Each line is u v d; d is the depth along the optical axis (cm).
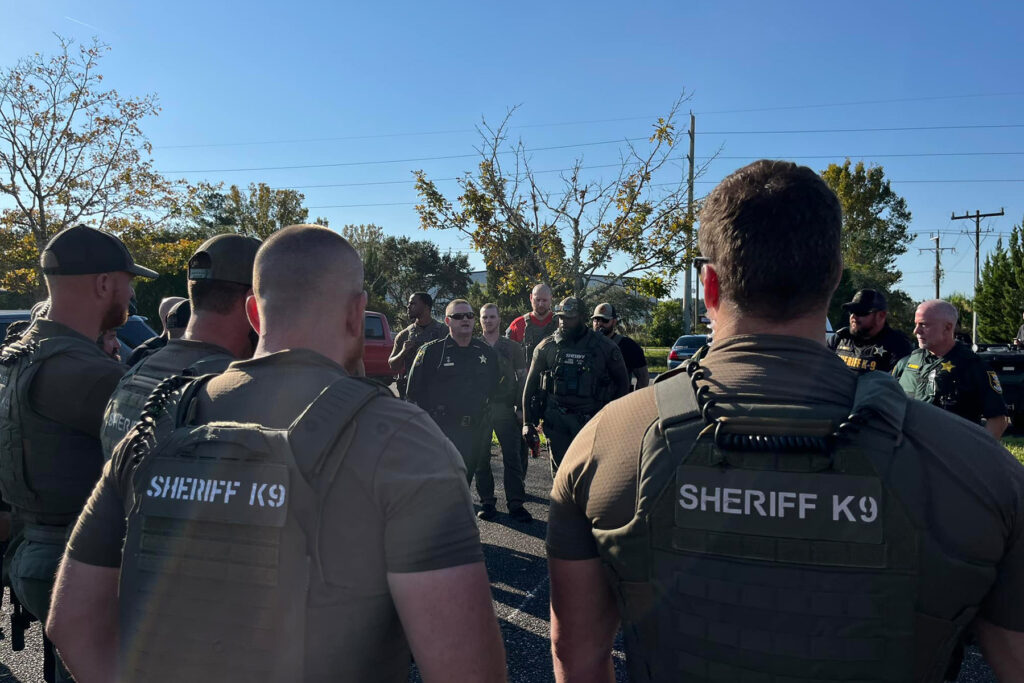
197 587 92
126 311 206
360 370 123
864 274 4634
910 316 4862
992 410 344
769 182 95
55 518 179
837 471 82
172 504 95
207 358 155
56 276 189
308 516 89
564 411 459
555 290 1301
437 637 92
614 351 464
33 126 1752
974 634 88
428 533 92
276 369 104
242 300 171
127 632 96
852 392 90
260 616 89
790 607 81
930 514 79
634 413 97
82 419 177
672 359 1831
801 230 91
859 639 79
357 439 94
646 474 90
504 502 568
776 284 91
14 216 1809
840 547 80
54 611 107
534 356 479
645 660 91
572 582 103
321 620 89
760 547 83
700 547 85
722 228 97
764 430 85
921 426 84
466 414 449
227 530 91
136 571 97
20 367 177
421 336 625
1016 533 80
